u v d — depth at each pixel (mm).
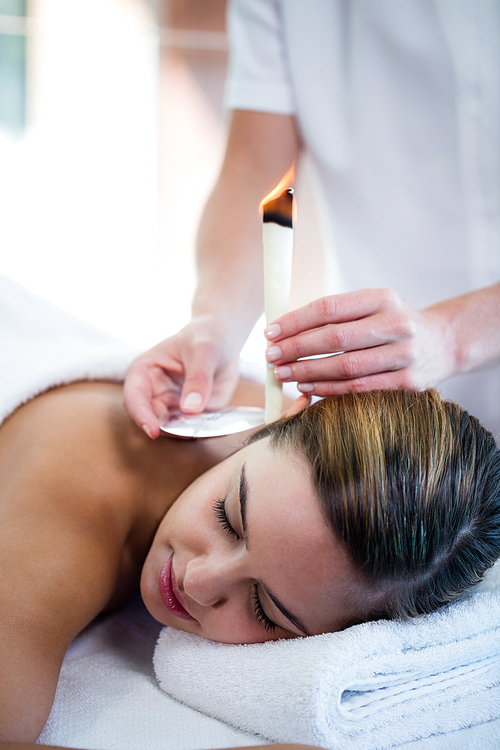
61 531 748
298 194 2061
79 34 2436
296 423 697
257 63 1212
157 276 2600
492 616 687
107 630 843
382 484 612
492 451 707
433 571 654
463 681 674
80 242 2611
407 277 1181
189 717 653
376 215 1174
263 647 665
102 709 661
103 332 1283
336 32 1139
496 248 1072
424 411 683
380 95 1110
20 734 591
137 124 2535
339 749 575
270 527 622
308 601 630
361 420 657
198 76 2461
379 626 638
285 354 708
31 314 1212
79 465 812
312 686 577
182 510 748
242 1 1228
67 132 2551
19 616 655
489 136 1023
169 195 2576
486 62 1000
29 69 2480
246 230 1189
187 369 915
